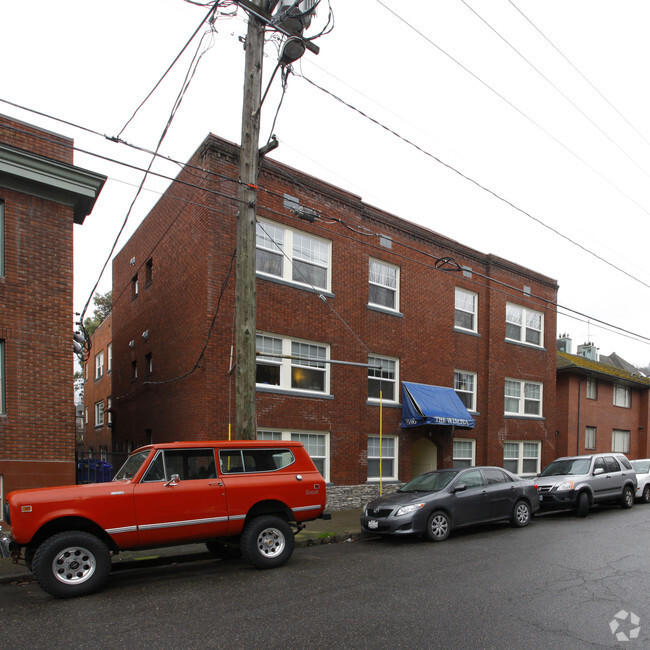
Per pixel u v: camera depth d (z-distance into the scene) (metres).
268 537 8.53
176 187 16.06
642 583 7.35
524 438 21.78
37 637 5.49
